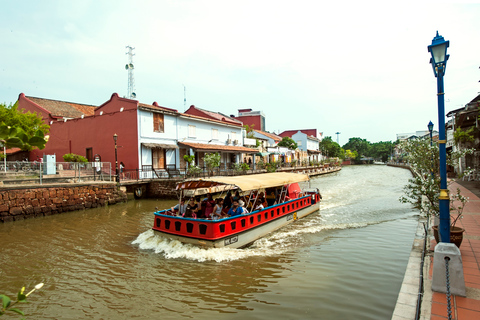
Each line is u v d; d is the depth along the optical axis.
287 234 11.36
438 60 5.85
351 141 116.19
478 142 20.05
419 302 5.07
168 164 25.67
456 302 4.99
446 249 5.35
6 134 2.55
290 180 13.49
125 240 10.91
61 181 17.44
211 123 30.95
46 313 6.06
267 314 5.80
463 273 5.49
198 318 5.74
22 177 15.88
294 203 13.41
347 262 8.24
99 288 7.08
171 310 6.07
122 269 8.15
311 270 7.79
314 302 6.18
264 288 6.89
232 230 9.56
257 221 10.73
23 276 7.80
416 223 12.34
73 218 14.89
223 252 9.02
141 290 6.94
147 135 23.70
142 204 19.48
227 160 33.56
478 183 21.39
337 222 13.12
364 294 6.45
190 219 9.44
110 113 24.36
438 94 5.95
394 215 14.11
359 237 10.59
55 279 7.61
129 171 22.97
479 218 10.45
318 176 46.00
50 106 30.09
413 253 7.54
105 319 5.81
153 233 10.67
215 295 6.62
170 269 8.09
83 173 19.20
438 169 8.00
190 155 27.12
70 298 6.64
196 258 8.75
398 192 22.41
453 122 23.83
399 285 6.80
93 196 17.95
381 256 8.61
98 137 25.06
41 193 15.39
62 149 27.34
